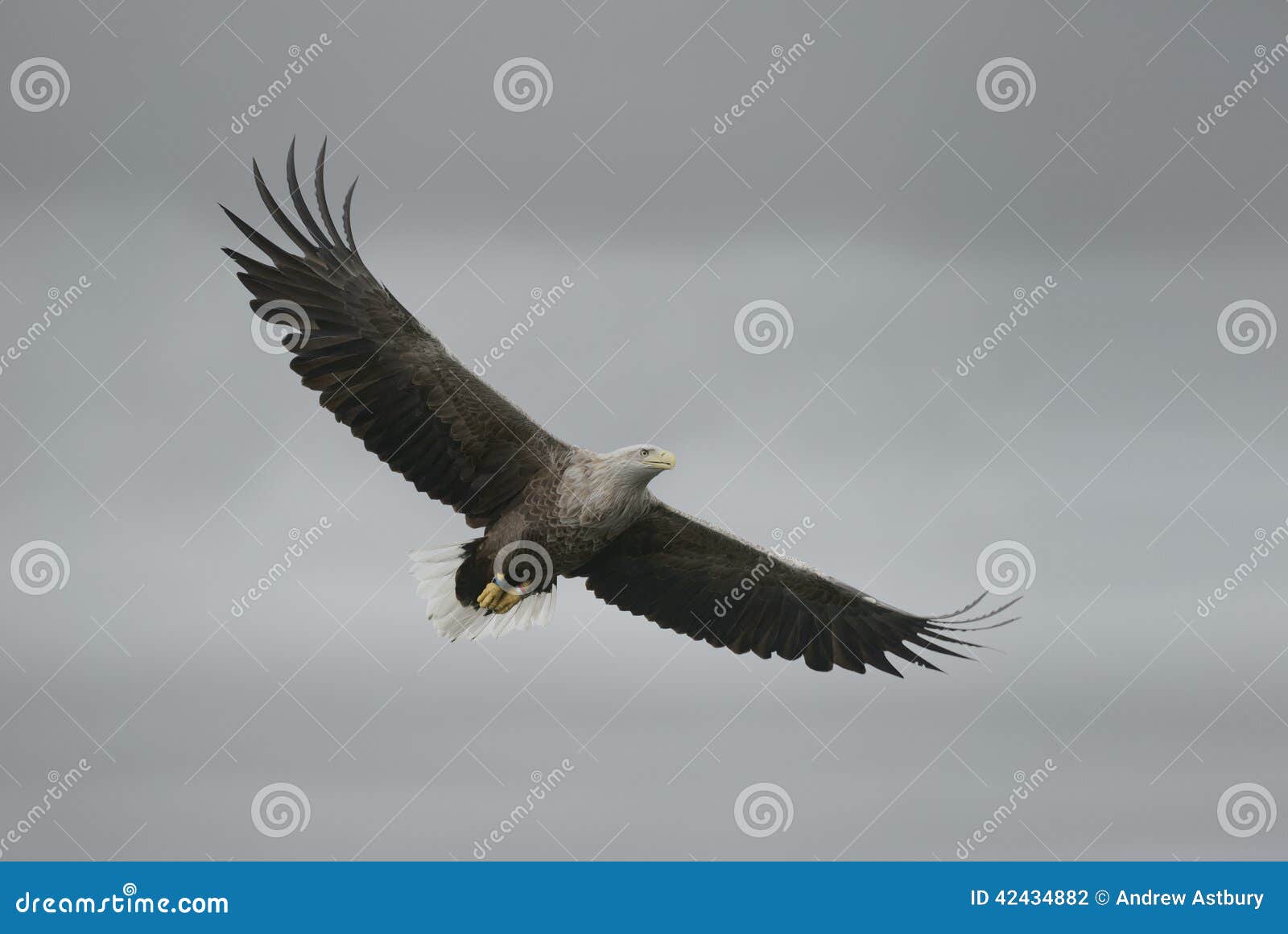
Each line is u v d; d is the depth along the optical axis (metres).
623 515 13.50
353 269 12.88
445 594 13.96
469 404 13.31
